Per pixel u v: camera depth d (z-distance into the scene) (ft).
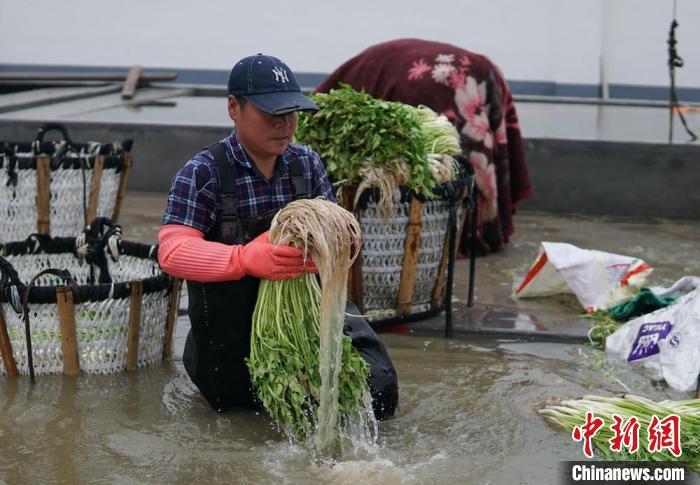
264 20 65.31
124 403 19.08
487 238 30.99
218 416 18.60
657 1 60.23
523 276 28.66
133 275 22.79
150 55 67.41
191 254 16.88
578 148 37.40
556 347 22.86
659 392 19.90
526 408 19.08
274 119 16.94
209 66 66.80
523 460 16.84
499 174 31.27
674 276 28.68
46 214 27.22
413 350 22.48
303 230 16.21
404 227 22.89
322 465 16.60
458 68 30.14
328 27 64.54
